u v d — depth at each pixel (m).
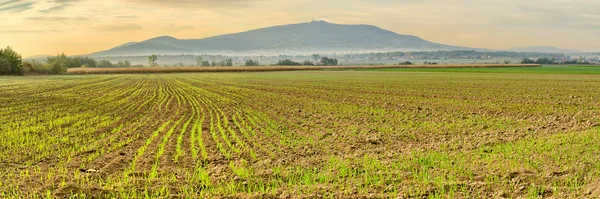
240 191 10.16
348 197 9.52
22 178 11.11
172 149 14.96
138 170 12.15
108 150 14.75
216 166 12.55
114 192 9.95
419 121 21.42
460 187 10.01
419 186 10.08
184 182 10.79
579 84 49.94
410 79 65.44
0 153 14.05
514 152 13.48
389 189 9.98
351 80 64.44
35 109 26.86
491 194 9.46
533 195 9.34
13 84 56.94
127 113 25.61
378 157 13.49
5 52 99.19
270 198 9.57
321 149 15.01
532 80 59.50
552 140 15.14
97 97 37.19
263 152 14.45
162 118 23.53
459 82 55.69
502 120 21.48
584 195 9.18
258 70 135.62
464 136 17.31
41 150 14.64
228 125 20.66
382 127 19.67
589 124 19.75
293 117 23.28
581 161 11.89
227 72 127.00
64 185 10.22
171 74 111.81
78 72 121.19
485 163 12.05
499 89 42.44
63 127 19.78
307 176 11.05
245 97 37.03
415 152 14.15
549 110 25.23
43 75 103.50
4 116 23.36
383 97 34.94
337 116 23.50
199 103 32.03
